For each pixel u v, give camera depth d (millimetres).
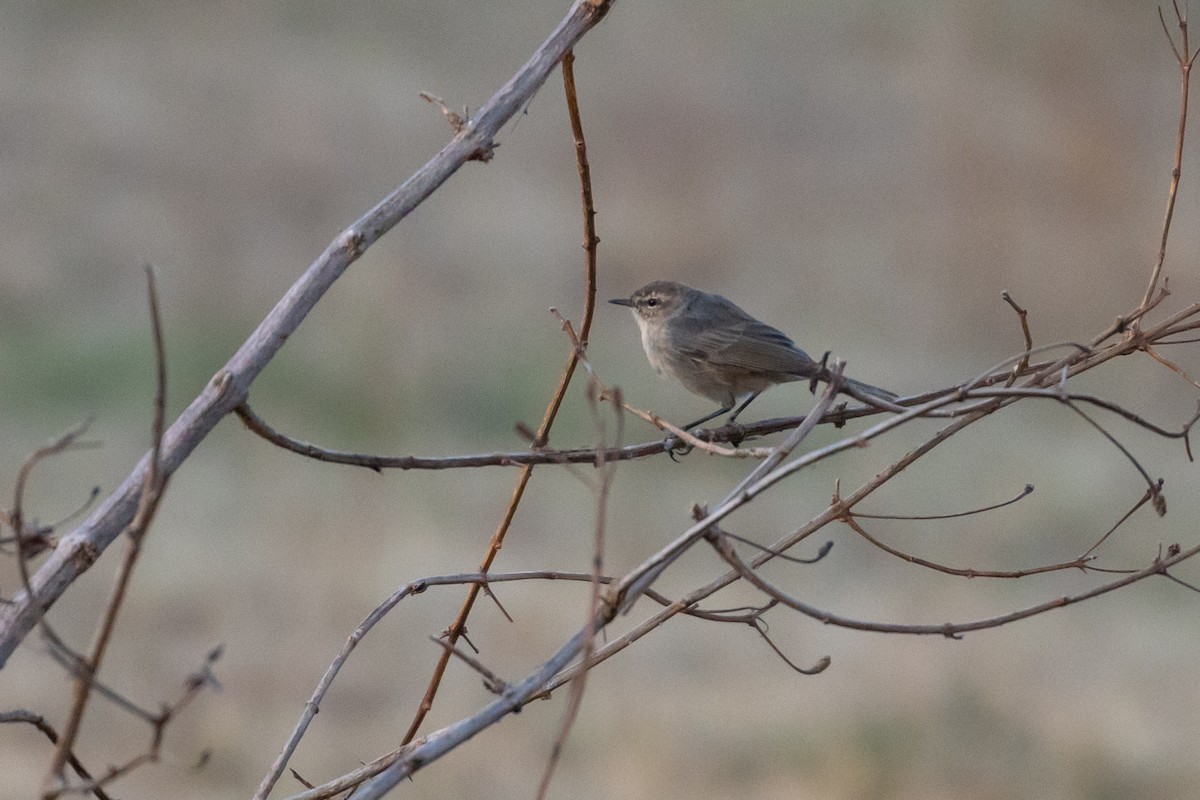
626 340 22172
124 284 22141
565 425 18547
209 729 11109
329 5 36219
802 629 13727
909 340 23516
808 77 33219
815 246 26359
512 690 3430
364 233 3586
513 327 21562
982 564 15414
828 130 30969
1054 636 13867
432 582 4480
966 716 11695
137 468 3461
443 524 15773
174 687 11734
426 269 23625
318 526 14703
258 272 23328
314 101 30078
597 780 10766
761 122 31281
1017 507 16797
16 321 20188
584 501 16906
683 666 13016
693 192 27922
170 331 19672
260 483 16094
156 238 23797
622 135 30078
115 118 27750
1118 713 12023
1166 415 20422
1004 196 26641
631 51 34406
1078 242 25422
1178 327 4602
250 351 3543
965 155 27703
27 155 26141
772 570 15211
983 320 23953
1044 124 28594
